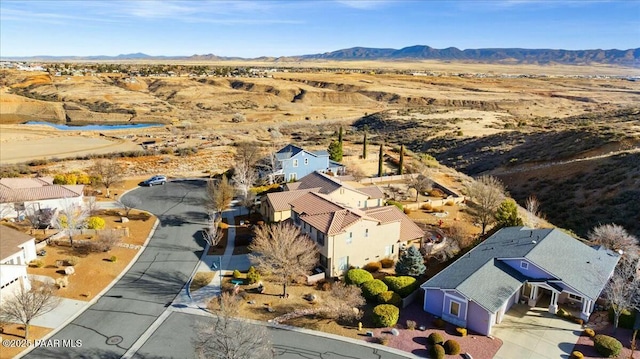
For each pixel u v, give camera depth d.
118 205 55.50
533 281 32.88
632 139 73.25
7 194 49.03
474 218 51.06
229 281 37.09
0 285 31.12
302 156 65.50
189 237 46.16
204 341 25.70
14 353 27.67
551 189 63.19
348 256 38.56
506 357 27.81
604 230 41.62
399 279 35.03
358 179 65.75
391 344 29.08
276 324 31.16
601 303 33.78
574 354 27.67
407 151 92.94
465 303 30.55
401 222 43.44
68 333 29.94
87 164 78.75
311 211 41.09
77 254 40.81
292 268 34.56
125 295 34.84
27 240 38.03
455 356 27.88
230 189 55.19
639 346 28.83
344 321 31.73
